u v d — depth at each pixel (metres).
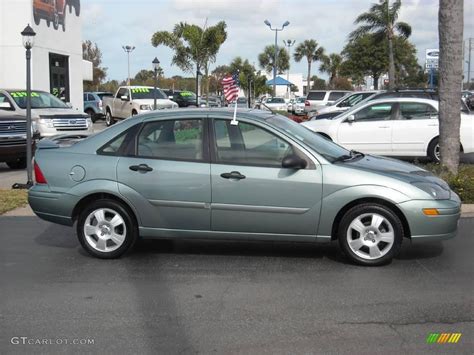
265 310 4.96
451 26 9.39
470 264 6.23
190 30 25.62
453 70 9.48
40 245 7.18
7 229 8.00
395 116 13.34
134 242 6.46
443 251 6.74
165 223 6.32
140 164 6.29
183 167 6.21
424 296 5.25
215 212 6.18
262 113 6.66
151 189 6.26
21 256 6.70
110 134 6.52
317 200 6.00
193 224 6.27
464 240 7.23
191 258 6.56
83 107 30.06
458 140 9.71
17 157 13.21
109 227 6.46
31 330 4.58
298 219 6.06
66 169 6.47
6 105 15.36
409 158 14.30
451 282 5.64
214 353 4.14
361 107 13.55
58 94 24.80
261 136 6.19
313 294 5.33
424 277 5.79
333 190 5.96
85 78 33.44
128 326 4.64
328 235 6.09
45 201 6.51
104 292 5.46
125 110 27.17
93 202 6.46
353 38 36.25
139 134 6.44
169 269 6.16
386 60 47.69
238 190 6.09
